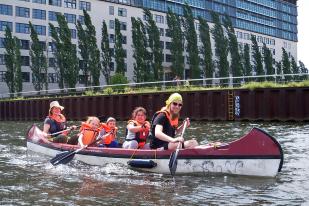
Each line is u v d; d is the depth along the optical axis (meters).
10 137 18.12
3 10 63.31
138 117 9.95
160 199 6.68
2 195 7.10
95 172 9.02
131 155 9.10
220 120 24.75
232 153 8.20
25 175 8.87
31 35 61.69
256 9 99.69
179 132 9.48
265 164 7.97
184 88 27.48
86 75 63.28
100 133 10.62
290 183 7.60
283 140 13.82
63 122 12.81
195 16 83.94
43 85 64.38
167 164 8.59
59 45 60.66
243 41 94.75
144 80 64.06
